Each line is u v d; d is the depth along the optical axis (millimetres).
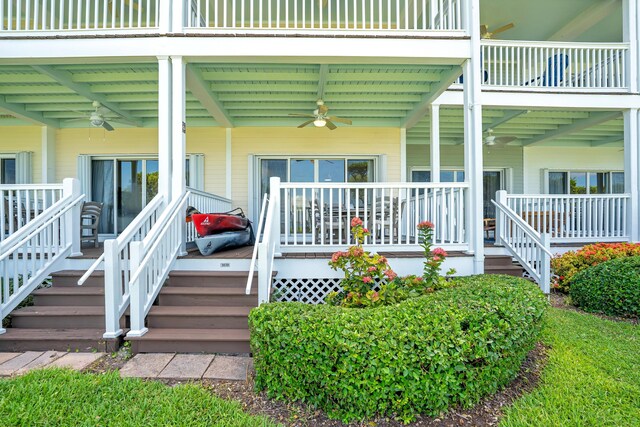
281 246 4723
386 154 7684
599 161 9359
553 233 6758
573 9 6926
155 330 3434
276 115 7160
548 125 7953
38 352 3277
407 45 4566
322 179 7832
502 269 5137
